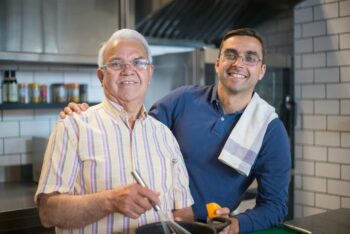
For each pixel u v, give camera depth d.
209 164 1.57
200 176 1.57
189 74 2.40
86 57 2.28
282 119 2.83
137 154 1.29
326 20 2.71
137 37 1.33
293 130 2.89
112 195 1.11
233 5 2.82
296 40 2.88
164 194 1.31
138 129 1.33
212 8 2.76
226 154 1.50
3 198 2.04
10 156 2.43
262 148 1.55
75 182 1.23
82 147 1.23
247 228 1.38
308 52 2.82
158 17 2.64
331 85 2.70
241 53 1.51
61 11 2.21
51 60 2.19
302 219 1.40
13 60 2.10
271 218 1.45
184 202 1.39
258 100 1.60
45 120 2.53
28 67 2.43
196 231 1.13
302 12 2.84
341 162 2.67
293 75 2.91
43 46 2.17
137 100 1.33
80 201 1.14
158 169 1.32
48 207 1.17
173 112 1.67
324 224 1.34
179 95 1.69
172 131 1.67
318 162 2.80
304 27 2.83
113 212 1.13
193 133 1.60
